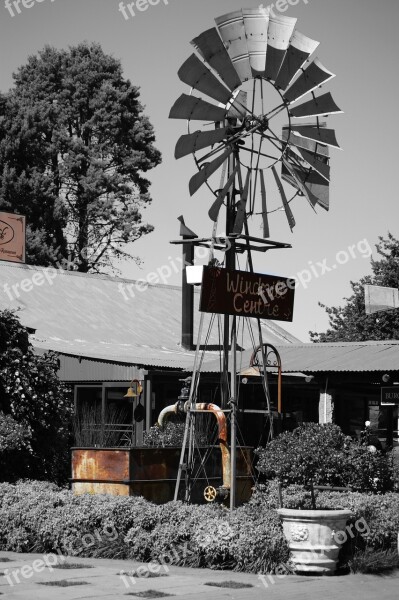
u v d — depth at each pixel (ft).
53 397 60.03
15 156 162.50
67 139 167.22
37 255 152.05
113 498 44.57
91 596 32.96
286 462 41.47
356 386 90.43
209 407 50.39
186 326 101.96
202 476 52.47
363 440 62.59
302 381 80.69
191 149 48.19
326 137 50.08
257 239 49.65
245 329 113.09
